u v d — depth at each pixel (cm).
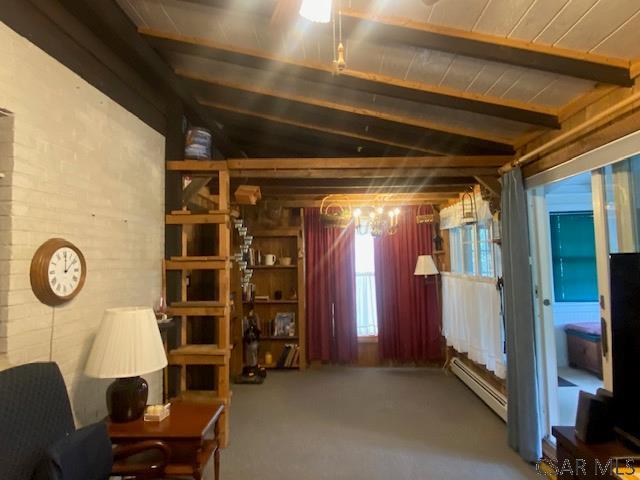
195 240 399
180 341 330
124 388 217
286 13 131
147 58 259
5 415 141
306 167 333
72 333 206
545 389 301
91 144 227
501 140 318
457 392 447
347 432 340
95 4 203
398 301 564
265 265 552
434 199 516
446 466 281
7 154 170
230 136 454
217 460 246
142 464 204
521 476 268
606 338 230
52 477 138
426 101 254
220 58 258
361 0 177
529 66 194
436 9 175
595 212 236
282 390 459
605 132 214
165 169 326
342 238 570
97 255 231
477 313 423
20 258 173
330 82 256
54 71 197
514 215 300
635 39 174
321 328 563
